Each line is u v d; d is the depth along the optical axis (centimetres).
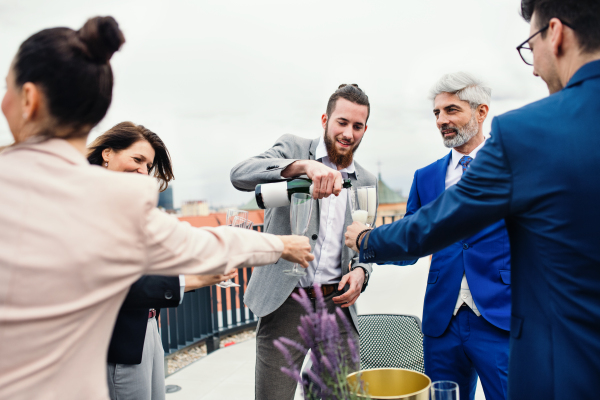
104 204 87
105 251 87
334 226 210
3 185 85
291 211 158
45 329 84
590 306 103
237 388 368
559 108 112
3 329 81
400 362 208
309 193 165
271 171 177
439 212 126
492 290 193
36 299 83
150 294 146
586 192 103
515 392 116
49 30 90
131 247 90
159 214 96
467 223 121
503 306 191
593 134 104
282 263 201
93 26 89
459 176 217
